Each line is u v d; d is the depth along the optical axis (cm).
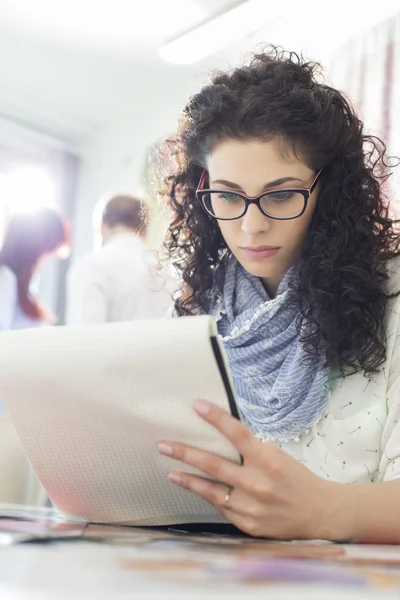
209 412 60
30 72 366
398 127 263
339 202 90
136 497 70
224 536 65
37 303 238
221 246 105
